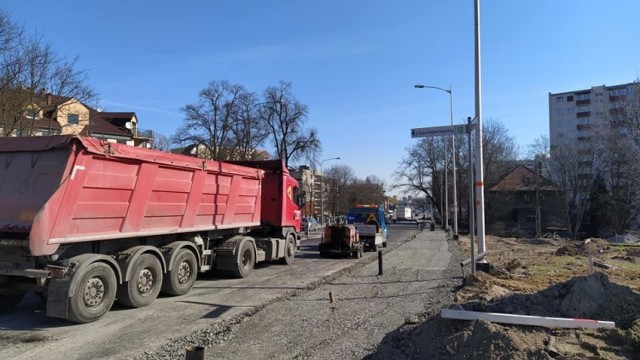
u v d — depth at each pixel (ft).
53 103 90.48
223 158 190.49
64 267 26.96
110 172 30.17
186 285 37.50
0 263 27.53
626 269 56.39
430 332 21.22
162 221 35.63
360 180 408.26
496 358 17.71
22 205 26.71
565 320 20.80
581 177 218.59
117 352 22.45
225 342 23.94
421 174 274.36
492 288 38.32
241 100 193.47
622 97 175.63
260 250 53.16
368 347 23.18
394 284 42.91
